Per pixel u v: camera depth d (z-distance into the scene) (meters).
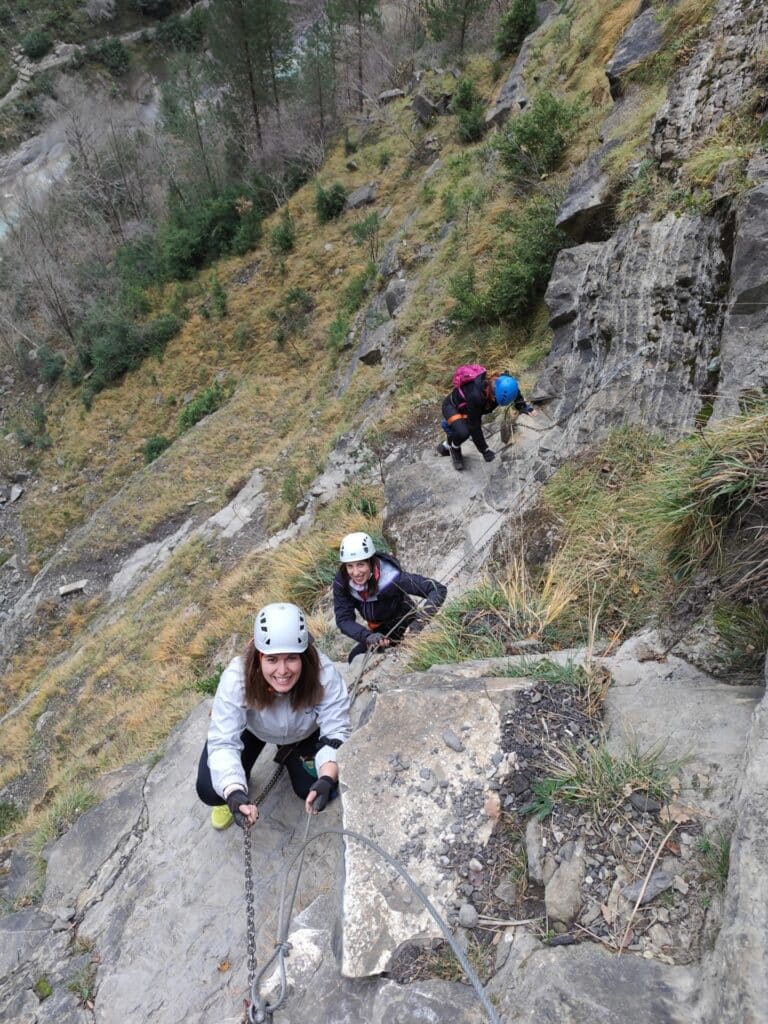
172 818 4.25
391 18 36.00
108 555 19.88
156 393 27.88
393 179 26.31
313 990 2.19
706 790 2.28
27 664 18.55
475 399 6.61
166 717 7.95
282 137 31.55
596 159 8.25
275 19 31.53
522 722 2.71
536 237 9.82
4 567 25.95
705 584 3.21
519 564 4.87
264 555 11.54
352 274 24.25
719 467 3.10
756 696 2.60
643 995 1.79
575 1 17.70
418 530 6.89
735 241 4.75
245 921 3.27
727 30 6.46
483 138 20.84
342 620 4.14
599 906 2.07
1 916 4.30
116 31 56.91
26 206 37.56
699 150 5.90
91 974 3.36
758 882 1.75
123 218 39.50
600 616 3.67
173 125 35.19
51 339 34.00
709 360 4.78
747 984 1.58
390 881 2.33
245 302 27.41
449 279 13.72
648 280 5.57
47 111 50.12
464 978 2.05
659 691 2.81
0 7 54.81
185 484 20.34
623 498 4.57
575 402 6.25
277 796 3.78
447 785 2.55
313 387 21.00
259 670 2.86
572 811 2.34
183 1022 2.95
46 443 29.27
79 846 4.40
